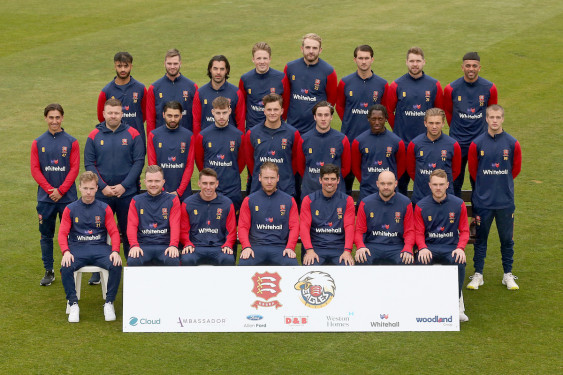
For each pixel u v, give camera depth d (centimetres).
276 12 2702
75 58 2205
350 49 2222
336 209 995
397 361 833
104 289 990
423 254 958
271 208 995
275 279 912
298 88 1144
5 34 2452
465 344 870
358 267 912
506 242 1017
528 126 1661
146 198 988
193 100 1138
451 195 981
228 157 1069
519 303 970
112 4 2862
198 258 980
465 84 1124
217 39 2370
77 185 1400
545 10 2636
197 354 851
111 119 1036
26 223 1222
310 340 885
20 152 1538
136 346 869
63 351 854
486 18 2544
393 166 1077
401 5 2766
